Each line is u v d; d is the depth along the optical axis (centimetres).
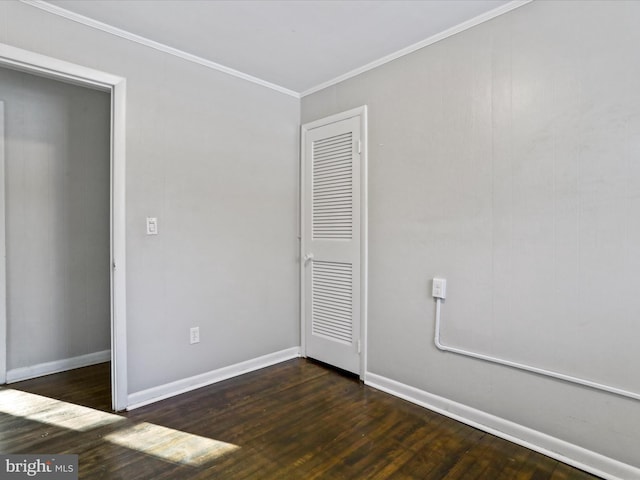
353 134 281
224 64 272
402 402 245
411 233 246
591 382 175
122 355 228
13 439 196
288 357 326
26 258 279
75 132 302
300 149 329
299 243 331
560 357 184
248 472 172
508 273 202
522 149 196
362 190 275
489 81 208
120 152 226
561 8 182
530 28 192
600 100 171
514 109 199
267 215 308
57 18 204
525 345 196
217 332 277
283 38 235
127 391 231
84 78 213
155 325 244
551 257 187
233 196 285
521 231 197
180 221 255
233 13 207
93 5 200
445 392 229
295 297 331
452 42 224
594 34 173
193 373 264
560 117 183
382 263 263
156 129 243
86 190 308
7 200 270
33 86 281
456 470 176
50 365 290
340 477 170
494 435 206
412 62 245
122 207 227
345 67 276
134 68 232
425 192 238
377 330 267
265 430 208
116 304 226
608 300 170
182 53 253
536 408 193
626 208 165
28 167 279
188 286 260
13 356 273
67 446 190
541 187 190
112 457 181
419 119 241
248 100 293
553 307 186
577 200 179
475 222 214
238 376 287
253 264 299
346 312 290
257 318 302
